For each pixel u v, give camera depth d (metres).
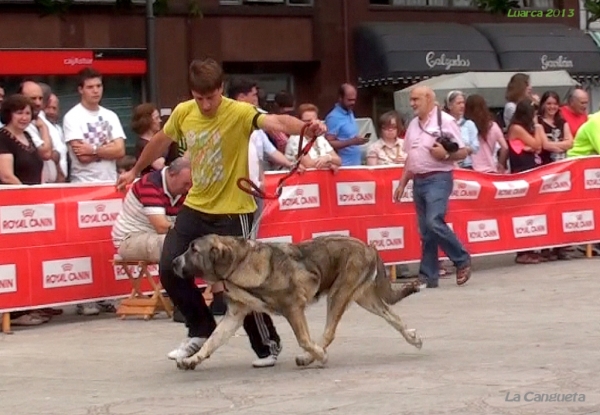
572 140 15.34
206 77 8.08
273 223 12.41
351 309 11.16
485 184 14.15
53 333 10.62
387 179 13.41
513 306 11.09
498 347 8.89
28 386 8.09
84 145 11.73
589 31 25.95
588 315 10.38
